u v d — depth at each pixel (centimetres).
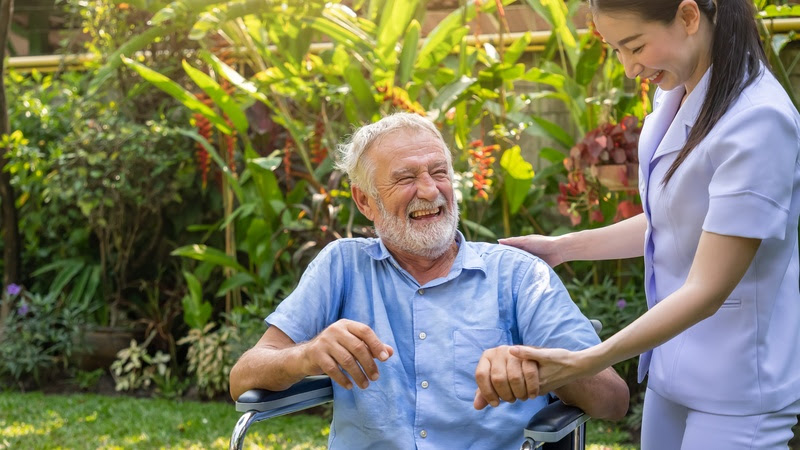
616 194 393
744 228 146
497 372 155
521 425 185
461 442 186
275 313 195
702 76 159
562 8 377
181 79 478
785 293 162
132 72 480
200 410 415
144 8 413
